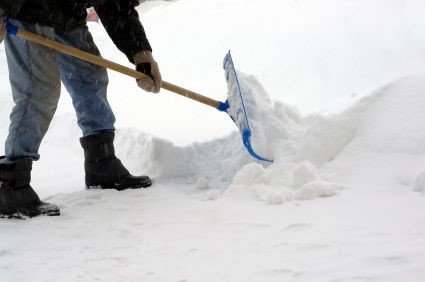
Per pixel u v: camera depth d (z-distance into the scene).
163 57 6.77
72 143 5.11
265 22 6.44
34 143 3.22
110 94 6.25
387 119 3.46
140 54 3.58
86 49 3.58
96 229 2.87
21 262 2.44
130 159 4.31
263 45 5.88
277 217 2.79
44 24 3.21
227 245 2.46
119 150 4.51
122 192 3.53
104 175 3.63
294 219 2.73
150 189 3.57
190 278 2.11
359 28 5.09
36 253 2.55
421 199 2.81
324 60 4.98
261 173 3.34
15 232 2.87
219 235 2.62
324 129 3.46
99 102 3.62
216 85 5.75
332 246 2.27
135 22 3.60
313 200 3.03
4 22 3.01
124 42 3.59
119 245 2.60
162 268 2.25
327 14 5.64
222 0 7.86
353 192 3.07
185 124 4.91
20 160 3.16
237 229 2.68
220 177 3.71
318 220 2.67
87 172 3.70
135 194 3.47
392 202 2.82
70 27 3.38
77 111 3.67
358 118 3.54
